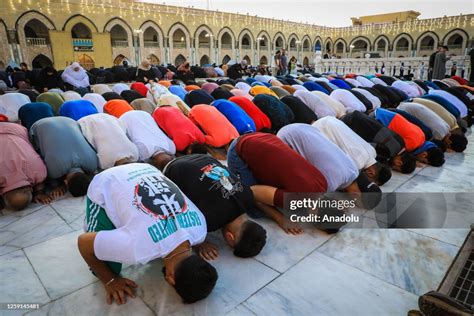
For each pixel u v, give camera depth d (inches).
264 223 90.8
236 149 94.7
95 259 62.2
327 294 63.7
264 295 63.4
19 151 99.9
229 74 418.3
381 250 78.4
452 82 322.0
